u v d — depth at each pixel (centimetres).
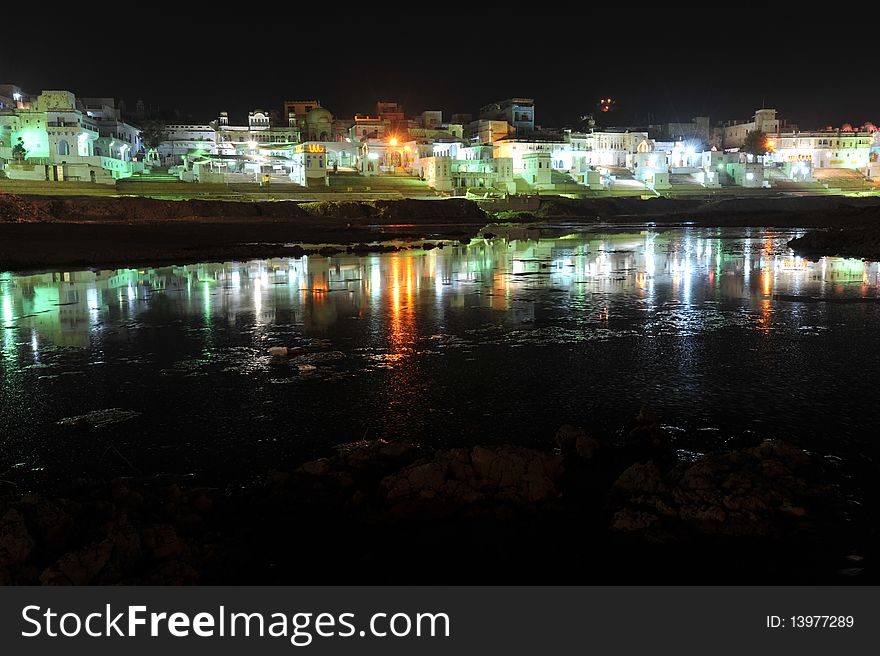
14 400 1366
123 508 825
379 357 1670
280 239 5894
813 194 13300
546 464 955
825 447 1052
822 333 1847
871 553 768
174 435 1165
